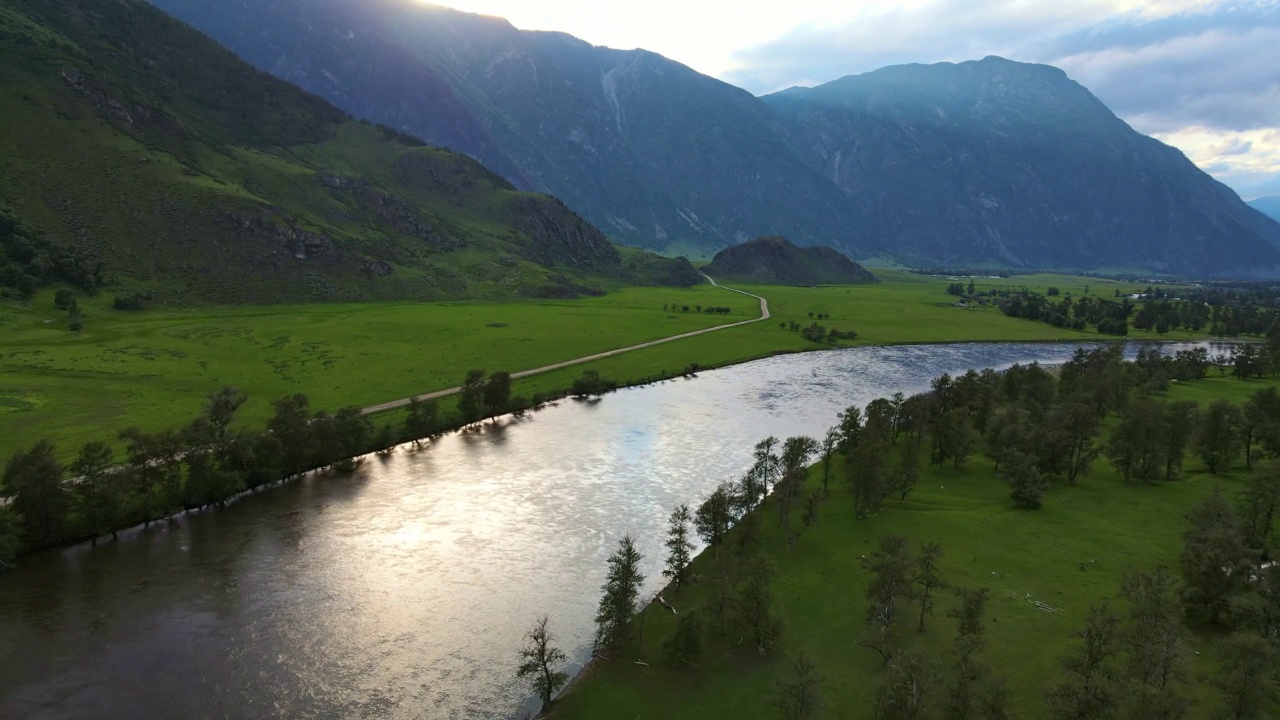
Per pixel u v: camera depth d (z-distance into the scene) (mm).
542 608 79625
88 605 79000
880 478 102750
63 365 159250
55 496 92062
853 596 79125
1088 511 103500
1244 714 50938
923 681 54188
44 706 62688
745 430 151000
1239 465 124438
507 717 62125
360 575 86500
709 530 92188
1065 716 49844
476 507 108000
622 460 130625
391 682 66562
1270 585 64750
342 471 122938
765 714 59188
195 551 92125
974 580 81500
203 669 68000
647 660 68188
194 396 146500
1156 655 54250
